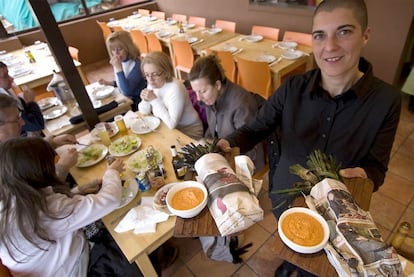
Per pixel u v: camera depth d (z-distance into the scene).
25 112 1.80
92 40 5.12
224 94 1.43
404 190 1.90
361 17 0.76
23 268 1.01
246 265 1.55
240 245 1.63
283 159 1.15
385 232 1.65
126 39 2.29
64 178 1.32
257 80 2.55
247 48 2.96
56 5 4.83
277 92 1.11
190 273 1.56
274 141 1.23
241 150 1.09
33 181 0.99
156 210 1.08
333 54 0.80
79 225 1.01
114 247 1.20
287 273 1.40
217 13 4.35
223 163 0.77
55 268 1.06
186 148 0.98
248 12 3.86
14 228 0.94
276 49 2.83
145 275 1.09
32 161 0.98
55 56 1.44
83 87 1.61
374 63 2.91
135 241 1.00
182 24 4.18
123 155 1.45
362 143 0.92
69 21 4.86
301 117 1.03
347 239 0.58
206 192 0.71
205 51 3.02
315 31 0.82
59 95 2.08
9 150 0.96
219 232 0.63
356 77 0.91
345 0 0.74
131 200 1.16
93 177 1.35
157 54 1.68
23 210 0.93
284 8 3.39
